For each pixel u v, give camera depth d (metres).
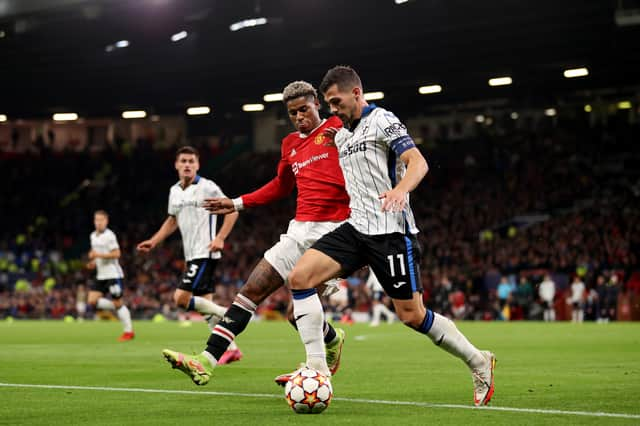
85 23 103.19
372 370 29.34
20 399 20.53
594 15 94.62
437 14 97.38
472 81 127.00
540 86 135.62
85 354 38.72
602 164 134.25
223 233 31.66
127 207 154.50
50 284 117.56
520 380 25.17
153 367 30.81
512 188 132.38
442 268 107.94
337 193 22.58
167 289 116.50
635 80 130.50
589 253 102.38
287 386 17.78
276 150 161.00
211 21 103.62
